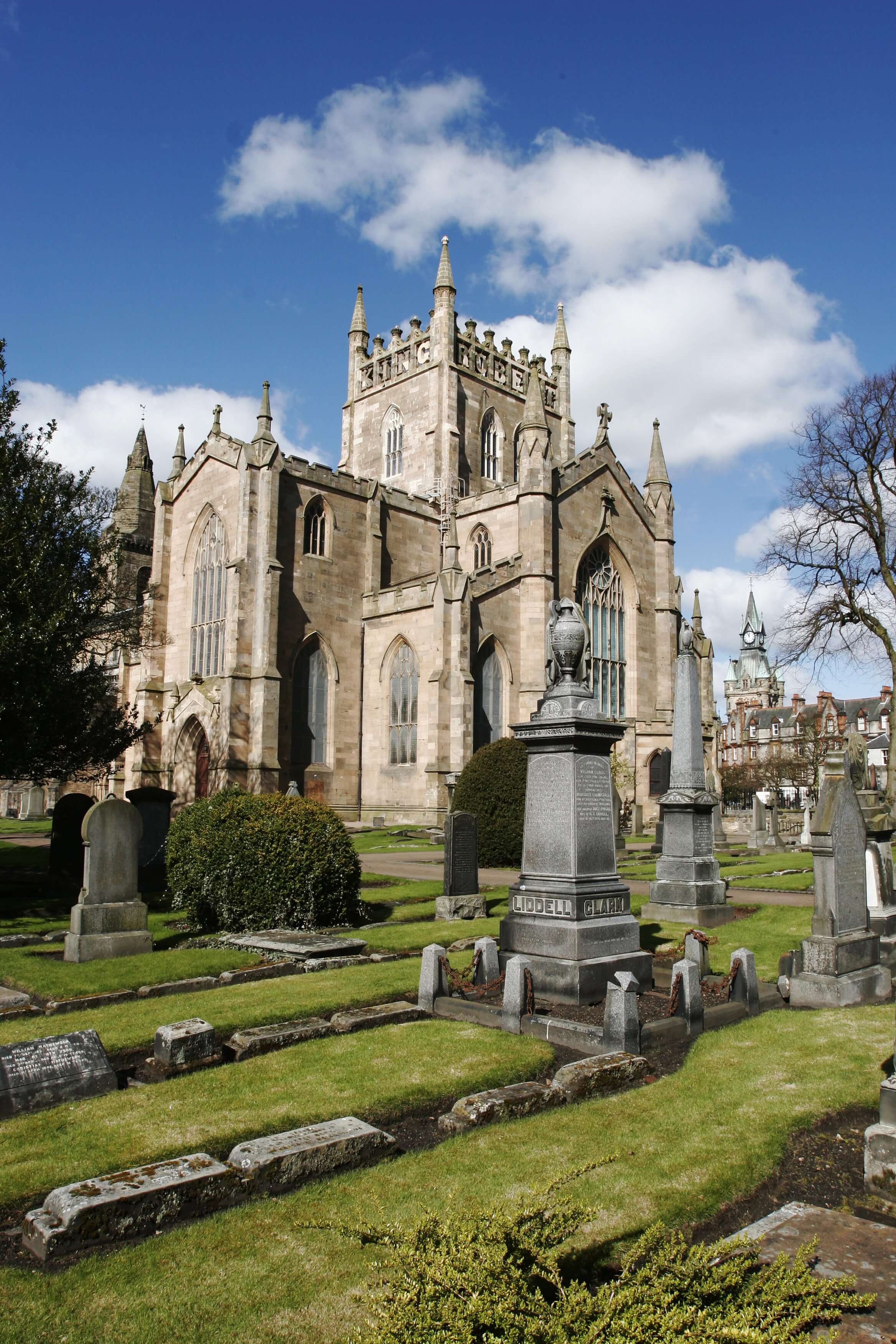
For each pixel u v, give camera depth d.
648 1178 7.22
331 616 51.56
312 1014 12.53
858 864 14.11
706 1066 10.17
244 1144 7.56
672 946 16.66
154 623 54.09
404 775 49.19
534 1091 8.93
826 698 133.12
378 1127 8.66
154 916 21.06
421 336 67.44
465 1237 4.41
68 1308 5.54
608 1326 4.03
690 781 20.81
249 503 48.03
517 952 13.38
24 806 73.06
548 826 13.52
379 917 21.05
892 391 42.78
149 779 51.81
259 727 46.00
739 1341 3.93
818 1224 6.11
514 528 54.97
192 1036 10.27
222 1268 5.96
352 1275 5.83
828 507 44.75
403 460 67.12
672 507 60.75
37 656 24.19
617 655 56.16
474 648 47.50
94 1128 8.34
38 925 20.53
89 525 30.03
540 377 70.75
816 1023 11.94
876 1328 4.88
